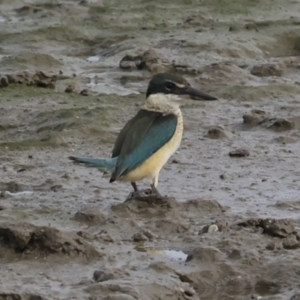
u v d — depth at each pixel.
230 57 23.30
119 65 22.52
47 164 15.32
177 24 25.80
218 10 27.14
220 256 11.35
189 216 12.84
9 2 28.38
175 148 13.04
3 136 17.33
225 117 18.42
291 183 14.58
